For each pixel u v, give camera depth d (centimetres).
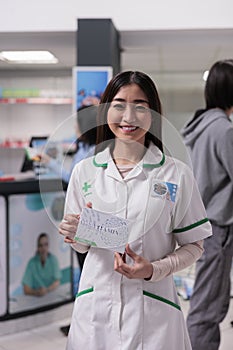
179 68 640
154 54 523
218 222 248
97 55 385
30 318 346
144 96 133
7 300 338
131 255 131
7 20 432
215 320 257
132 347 135
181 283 406
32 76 659
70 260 372
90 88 369
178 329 143
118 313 137
